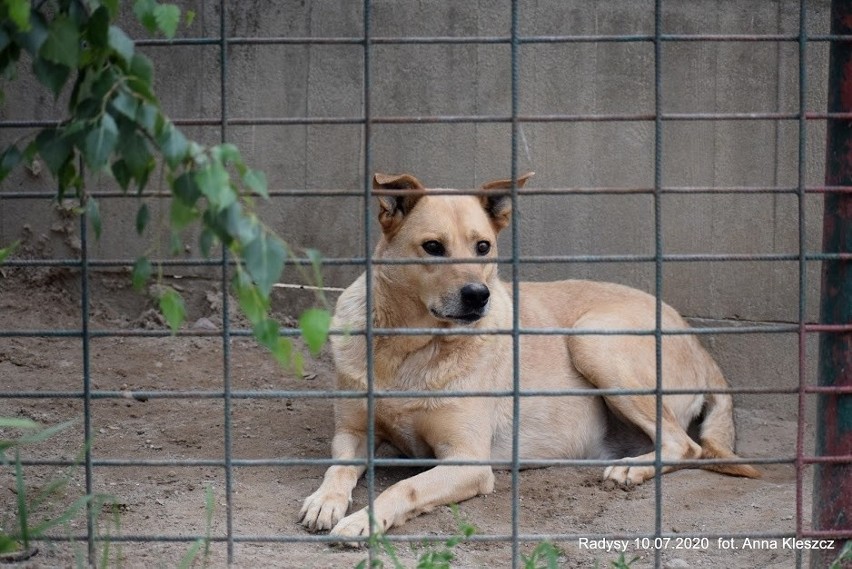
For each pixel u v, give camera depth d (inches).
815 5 570.3
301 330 251.3
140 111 242.1
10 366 585.3
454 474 452.8
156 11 250.4
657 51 302.8
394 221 476.7
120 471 465.1
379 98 616.1
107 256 641.6
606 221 601.0
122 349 617.9
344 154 623.8
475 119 303.9
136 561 345.7
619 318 538.6
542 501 463.8
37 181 643.5
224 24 299.9
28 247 649.0
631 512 446.9
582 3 592.7
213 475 470.3
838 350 318.0
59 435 508.1
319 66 621.3
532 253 611.2
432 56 610.5
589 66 593.9
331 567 353.1
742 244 586.2
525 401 523.2
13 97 637.3
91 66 259.1
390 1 613.0
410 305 476.1
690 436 574.9
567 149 599.8
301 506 438.0
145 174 252.7
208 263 301.0
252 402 567.5
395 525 427.5
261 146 628.7
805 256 309.1
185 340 634.2
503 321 504.1
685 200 592.4
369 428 313.3
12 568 319.0
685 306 598.2
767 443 556.1
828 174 319.6
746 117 305.3
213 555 362.0
